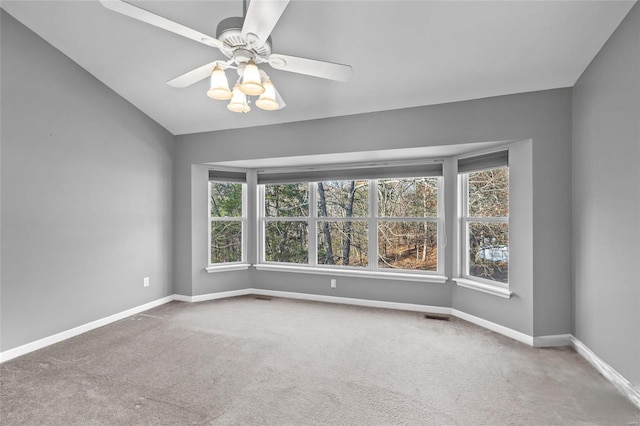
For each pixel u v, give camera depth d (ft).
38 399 6.36
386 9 7.00
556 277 8.79
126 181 11.51
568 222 8.70
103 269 10.64
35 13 8.14
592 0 6.33
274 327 10.35
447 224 11.59
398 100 10.11
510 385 6.86
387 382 7.00
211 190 14.19
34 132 8.70
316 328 10.25
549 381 7.00
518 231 9.34
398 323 10.67
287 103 10.78
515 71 8.40
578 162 8.34
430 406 6.13
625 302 6.52
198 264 13.52
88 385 6.88
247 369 7.58
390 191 12.82
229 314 11.69
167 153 13.37
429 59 8.36
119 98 11.23
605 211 7.16
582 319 8.21
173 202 13.67
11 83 8.20
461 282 10.99
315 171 13.60
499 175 10.29
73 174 9.71
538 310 8.86
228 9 7.11
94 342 9.18
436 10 6.93
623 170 6.55
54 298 9.17
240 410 6.01
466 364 7.81
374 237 12.94
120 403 6.23
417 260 12.36
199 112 11.97
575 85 8.48
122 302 11.32
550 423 5.65
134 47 9.00
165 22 4.88
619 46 6.63
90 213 10.23
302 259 14.14
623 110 6.53
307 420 5.73
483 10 6.84
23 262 8.45
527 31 7.22
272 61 5.84
